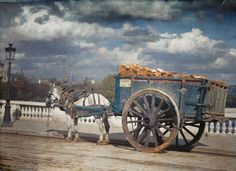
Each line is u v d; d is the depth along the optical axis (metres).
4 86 11.02
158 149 9.59
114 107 10.04
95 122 10.26
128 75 9.88
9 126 10.96
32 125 10.84
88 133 10.34
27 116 10.88
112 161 9.84
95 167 9.98
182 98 9.55
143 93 9.67
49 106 10.69
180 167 9.41
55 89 10.67
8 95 11.00
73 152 10.23
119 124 10.09
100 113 10.21
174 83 9.59
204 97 9.43
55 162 10.34
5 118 11.02
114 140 10.10
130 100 9.74
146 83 9.76
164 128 9.61
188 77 9.59
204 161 9.44
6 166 10.52
